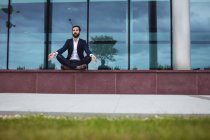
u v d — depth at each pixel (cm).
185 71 954
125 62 1380
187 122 379
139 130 319
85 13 1412
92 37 1404
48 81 984
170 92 955
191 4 1380
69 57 980
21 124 367
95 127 339
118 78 966
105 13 1404
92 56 954
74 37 980
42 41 1430
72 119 424
